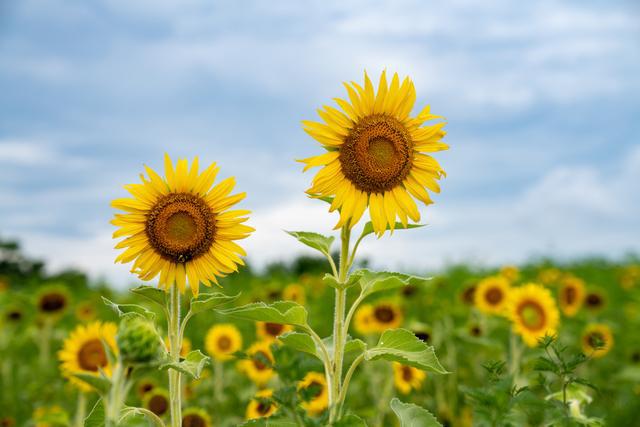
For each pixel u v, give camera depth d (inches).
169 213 43.8
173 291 43.0
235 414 81.0
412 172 44.6
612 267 205.3
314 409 60.1
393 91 44.4
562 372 38.9
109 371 55.5
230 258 44.6
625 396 81.7
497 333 103.9
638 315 116.4
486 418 36.5
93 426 40.0
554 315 72.9
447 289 135.3
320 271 231.3
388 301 91.7
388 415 82.6
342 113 43.6
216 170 45.0
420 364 40.2
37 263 244.1
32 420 71.8
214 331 83.4
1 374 105.8
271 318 41.8
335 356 41.9
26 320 117.6
